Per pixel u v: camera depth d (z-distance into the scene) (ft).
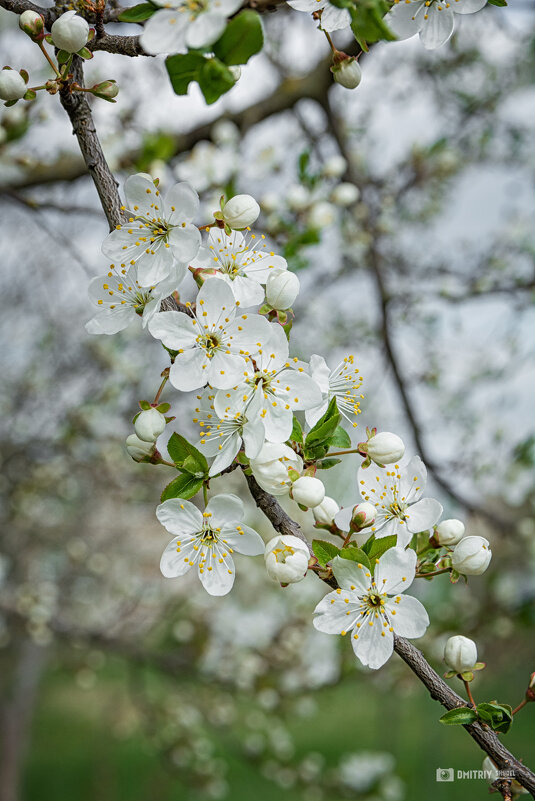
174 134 15.03
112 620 24.44
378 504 6.62
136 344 21.09
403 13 6.72
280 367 6.13
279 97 15.99
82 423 19.86
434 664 19.83
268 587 23.65
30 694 32.32
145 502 21.99
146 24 5.30
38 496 22.67
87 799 39.01
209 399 6.27
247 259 6.50
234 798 36.76
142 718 27.17
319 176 13.73
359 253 19.17
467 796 35.12
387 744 38.81
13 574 24.50
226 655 22.71
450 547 6.52
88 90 6.33
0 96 6.43
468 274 19.30
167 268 6.14
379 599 5.90
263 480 5.95
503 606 20.26
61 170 15.28
